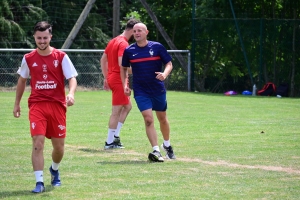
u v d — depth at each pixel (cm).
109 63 1945
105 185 1309
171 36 5616
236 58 4734
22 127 2391
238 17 4978
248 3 4972
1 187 1285
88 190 1256
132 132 2269
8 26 5372
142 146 1933
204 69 4912
